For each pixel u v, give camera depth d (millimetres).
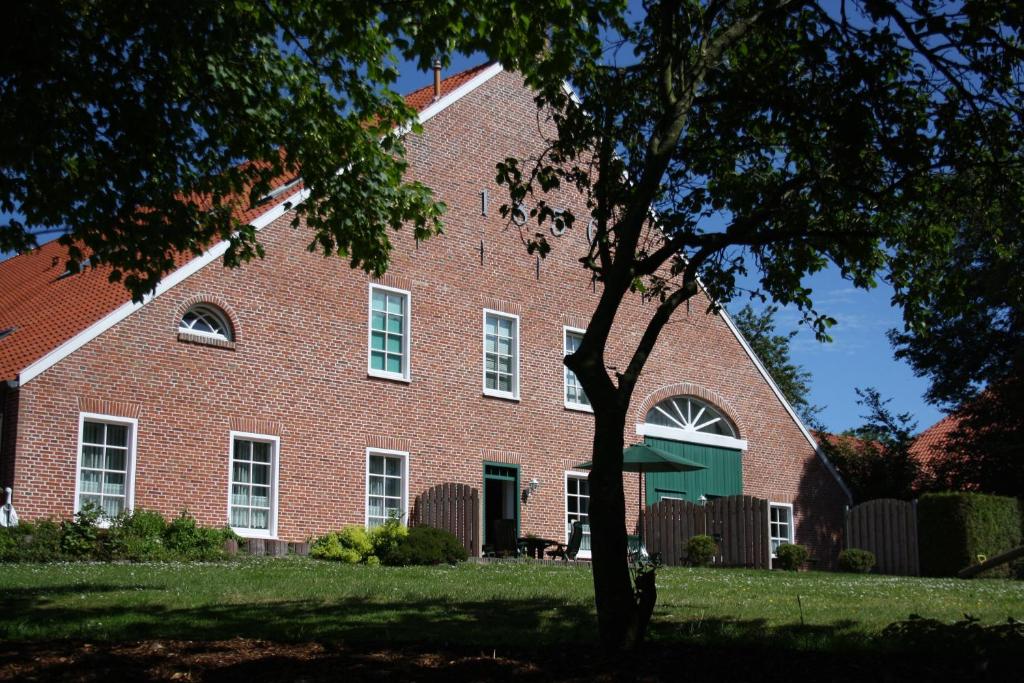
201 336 21109
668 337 29812
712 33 11031
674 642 9047
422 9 11719
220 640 8977
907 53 10828
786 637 9414
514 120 27438
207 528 20094
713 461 30156
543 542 23969
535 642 9070
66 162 12820
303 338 22672
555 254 27859
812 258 12297
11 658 7887
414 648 8539
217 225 13812
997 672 7469
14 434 18672
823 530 32156
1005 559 11469
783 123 11312
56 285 23828
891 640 8914
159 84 12414
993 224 12250
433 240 25297
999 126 10812
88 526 18547
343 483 22906
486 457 25562
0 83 11820
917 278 12508
